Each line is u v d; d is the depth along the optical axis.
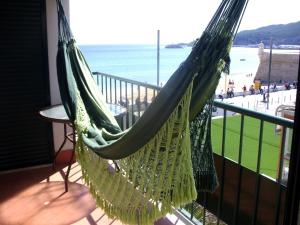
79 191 3.00
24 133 3.45
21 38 3.24
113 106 3.22
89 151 2.28
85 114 2.58
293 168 1.41
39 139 3.53
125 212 1.92
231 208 2.43
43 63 3.39
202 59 1.43
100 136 2.29
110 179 2.04
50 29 3.36
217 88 1.51
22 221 2.53
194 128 1.60
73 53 2.88
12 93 3.31
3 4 3.09
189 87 1.46
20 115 3.39
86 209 2.69
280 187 1.77
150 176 1.69
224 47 1.39
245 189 2.38
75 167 3.55
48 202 2.81
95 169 2.21
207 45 1.41
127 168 1.85
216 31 1.39
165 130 1.57
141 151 1.72
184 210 2.44
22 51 3.27
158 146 1.62
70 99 2.60
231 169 2.39
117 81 3.29
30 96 3.40
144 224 1.78
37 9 3.26
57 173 3.42
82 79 2.81
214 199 2.47
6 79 3.25
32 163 3.55
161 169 1.62
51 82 3.47
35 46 3.32
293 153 1.40
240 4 1.31
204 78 1.46
